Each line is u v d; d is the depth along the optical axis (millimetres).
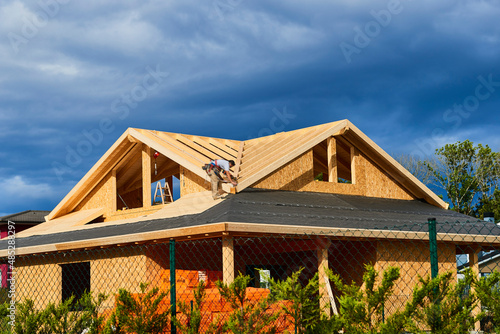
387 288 6859
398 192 22641
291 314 7531
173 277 8672
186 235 13539
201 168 17281
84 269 21406
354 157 21219
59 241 17281
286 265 19266
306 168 19891
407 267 16844
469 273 6805
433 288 6594
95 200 22172
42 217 33312
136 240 14609
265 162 19141
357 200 19891
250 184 17641
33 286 18672
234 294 7891
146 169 19781
